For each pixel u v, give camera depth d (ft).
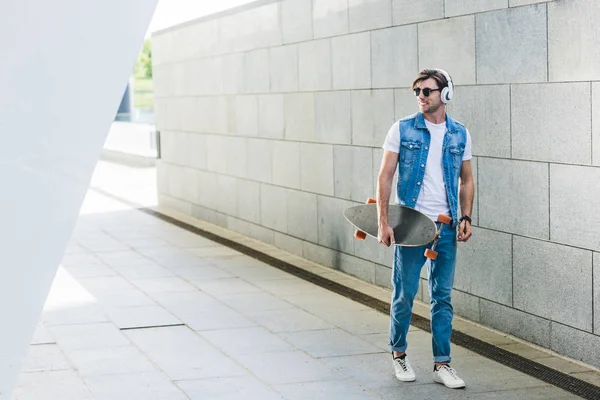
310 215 37.65
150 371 22.44
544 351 23.49
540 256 23.48
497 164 24.97
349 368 22.44
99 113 13.93
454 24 26.58
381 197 20.79
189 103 52.54
